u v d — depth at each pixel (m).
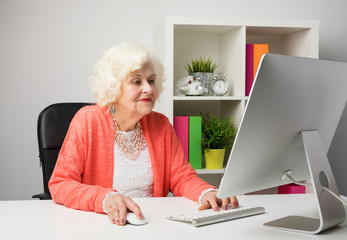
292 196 1.48
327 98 1.13
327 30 2.91
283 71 0.96
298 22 2.48
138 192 1.66
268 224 1.10
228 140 2.57
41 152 1.91
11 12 2.58
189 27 2.47
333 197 1.08
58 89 2.65
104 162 1.59
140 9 2.71
